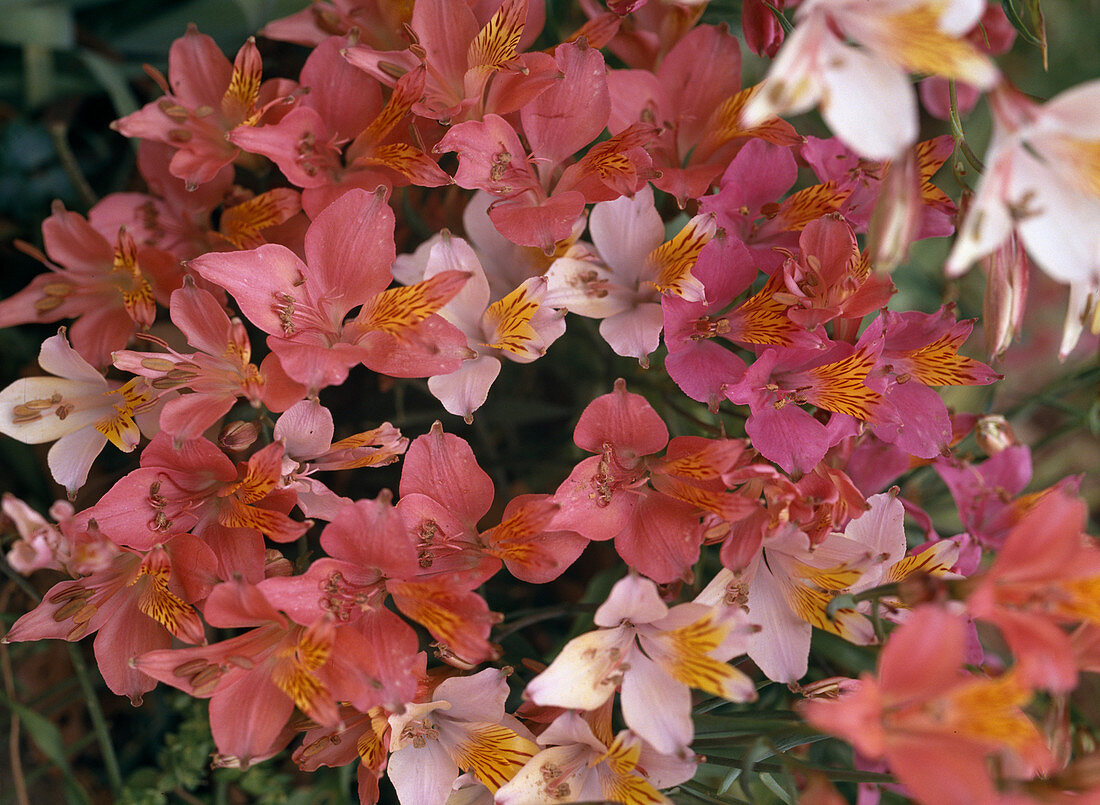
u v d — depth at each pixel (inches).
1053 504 13.3
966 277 20.1
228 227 15.9
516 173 15.1
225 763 14.3
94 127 18.6
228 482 14.8
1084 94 12.9
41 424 15.1
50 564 14.3
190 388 15.0
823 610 14.7
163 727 18.2
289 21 16.0
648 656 14.5
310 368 14.1
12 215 18.4
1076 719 16.0
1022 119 13.0
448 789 14.9
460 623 14.0
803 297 14.6
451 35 15.3
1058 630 13.1
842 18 13.0
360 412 17.5
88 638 18.3
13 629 14.6
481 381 14.8
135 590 14.9
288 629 14.3
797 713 14.9
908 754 13.2
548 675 14.1
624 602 14.1
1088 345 24.3
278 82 15.6
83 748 18.3
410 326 14.3
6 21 17.2
